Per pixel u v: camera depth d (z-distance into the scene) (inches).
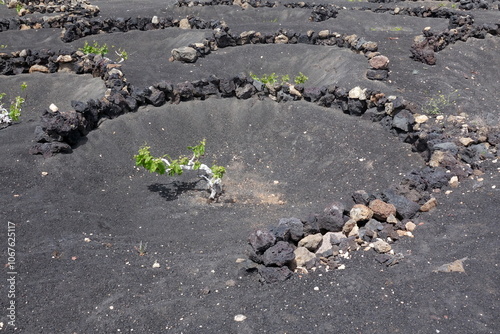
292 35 573.9
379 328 190.5
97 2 860.0
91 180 331.9
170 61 528.7
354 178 332.2
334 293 212.8
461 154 329.1
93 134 371.9
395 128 370.6
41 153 344.2
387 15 712.4
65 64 504.7
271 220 287.6
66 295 219.9
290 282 223.0
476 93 449.1
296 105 425.1
